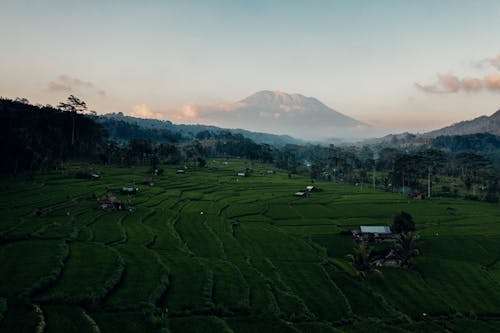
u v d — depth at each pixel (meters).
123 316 36.47
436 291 55.28
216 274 51.84
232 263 57.97
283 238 76.25
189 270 51.59
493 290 55.97
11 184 102.25
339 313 46.22
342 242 76.88
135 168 160.38
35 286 39.56
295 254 67.00
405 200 125.38
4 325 31.94
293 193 132.50
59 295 38.62
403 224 78.44
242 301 43.50
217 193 124.44
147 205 96.31
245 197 120.25
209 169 188.38
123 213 85.06
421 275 61.19
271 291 48.91
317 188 142.00
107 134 199.00
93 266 48.12
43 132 147.88
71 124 162.38
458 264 66.00
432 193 151.88
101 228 70.19
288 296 47.94
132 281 45.22
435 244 77.38
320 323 41.31
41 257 49.19
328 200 121.25
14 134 124.88
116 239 63.41
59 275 44.44
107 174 135.50
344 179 199.88
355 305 49.59
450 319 47.78
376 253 67.31
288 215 99.00
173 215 87.88
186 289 45.19
